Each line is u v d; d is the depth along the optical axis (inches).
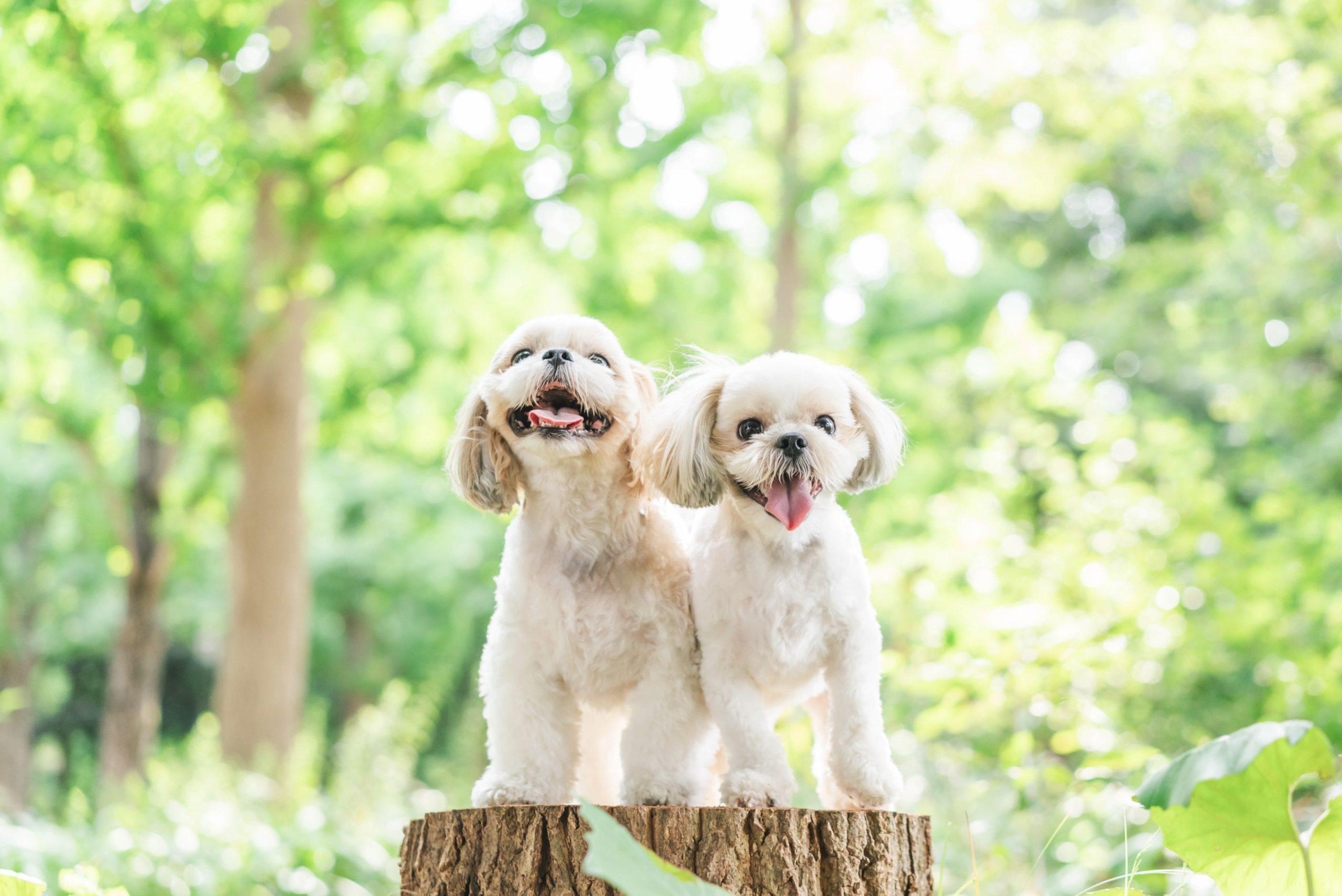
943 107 403.2
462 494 125.9
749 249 526.6
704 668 111.6
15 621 705.0
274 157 388.5
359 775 350.9
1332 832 108.5
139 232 387.2
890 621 256.7
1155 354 521.0
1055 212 596.7
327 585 735.1
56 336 477.1
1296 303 387.9
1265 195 366.6
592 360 119.4
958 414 464.4
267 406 420.8
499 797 112.5
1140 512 260.8
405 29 438.6
